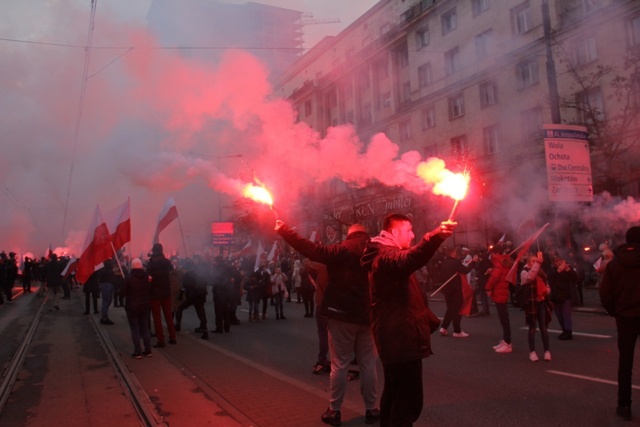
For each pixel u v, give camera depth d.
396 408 3.41
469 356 7.87
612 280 4.86
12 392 6.07
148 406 5.23
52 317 13.82
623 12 17.98
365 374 4.77
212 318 14.46
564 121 19.72
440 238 2.97
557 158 13.10
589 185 13.34
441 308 15.08
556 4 20.30
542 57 20.89
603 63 18.59
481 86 23.77
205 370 7.07
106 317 12.22
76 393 5.96
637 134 15.48
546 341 7.34
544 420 4.79
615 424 4.64
